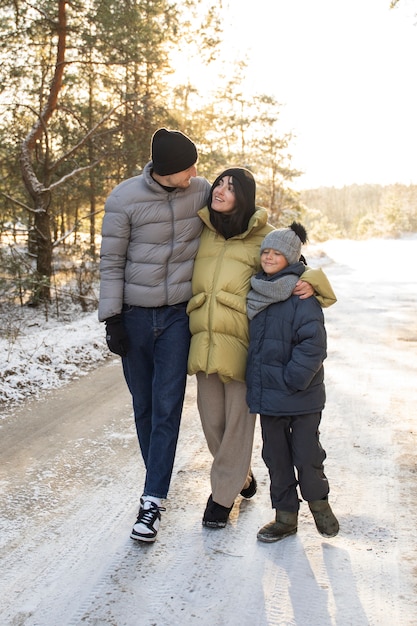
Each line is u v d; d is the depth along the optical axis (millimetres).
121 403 5680
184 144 3145
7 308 13391
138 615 2527
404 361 7332
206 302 3219
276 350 3033
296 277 3066
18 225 13961
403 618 2500
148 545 3104
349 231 145000
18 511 3471
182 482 3885
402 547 3062
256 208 3299
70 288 14547
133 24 12703
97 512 3477
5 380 6004
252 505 3572
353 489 3754
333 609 2562
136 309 3322
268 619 2498
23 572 2846
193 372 3236
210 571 2859
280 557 2980
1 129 14016
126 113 14469
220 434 3332
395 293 14609
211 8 13102
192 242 3350
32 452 4406
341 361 7344
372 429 4895
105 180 16859
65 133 15320
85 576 2816
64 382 6465
